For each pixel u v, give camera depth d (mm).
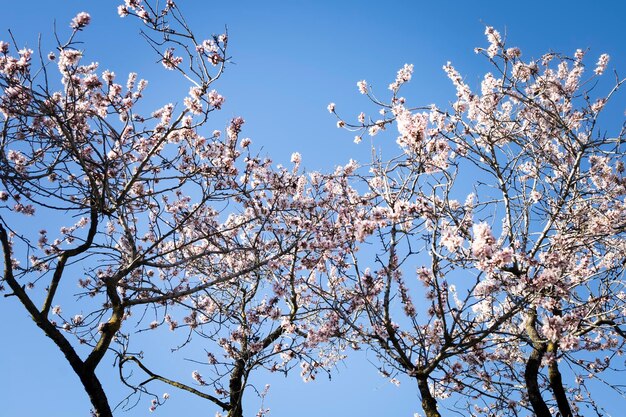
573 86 8031
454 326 6172
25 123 5684
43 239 8766
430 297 6852
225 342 8961
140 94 7855
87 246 6164
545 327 5867
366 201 7504
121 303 6199
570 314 6133
